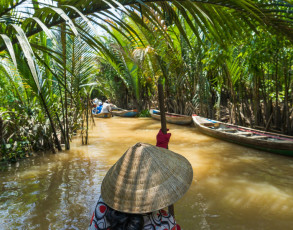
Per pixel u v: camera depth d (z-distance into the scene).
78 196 3.54
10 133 6.00
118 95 19.59
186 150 6.21
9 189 3.84
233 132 7.64
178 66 10.87
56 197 3.52
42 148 6.42
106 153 6.11
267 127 7.68
